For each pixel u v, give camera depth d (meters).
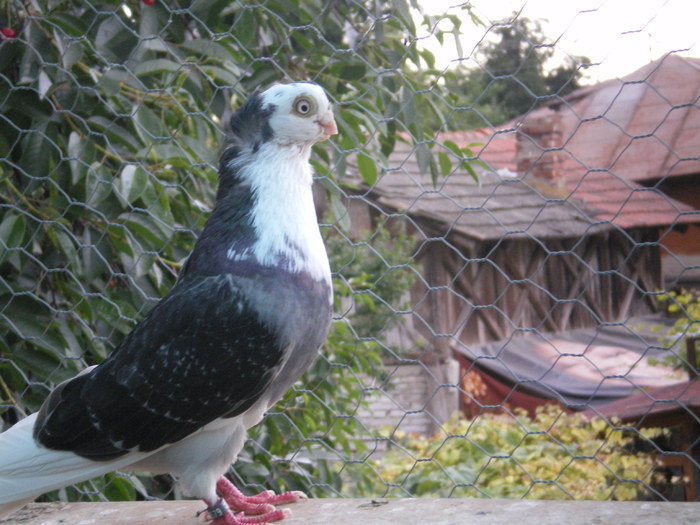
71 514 0.80
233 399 0.71
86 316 1.00
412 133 0.96
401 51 0.97
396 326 2.96
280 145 0.74
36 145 0.96
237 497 0.76
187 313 0.71
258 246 0.72
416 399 2.97
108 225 0.96
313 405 1.03
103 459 0.72
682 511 0.69
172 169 1.02
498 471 1.35
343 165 0.94
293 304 0.72
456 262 2.98
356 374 1.06
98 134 0.95
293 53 1.02
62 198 0.98
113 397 0.71
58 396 0.73
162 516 0.77
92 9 0.97
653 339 2.34
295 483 1.02
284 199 0.73
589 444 1.30
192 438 0.72
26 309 0.97
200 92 0.99
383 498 0.77
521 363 2.79
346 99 0.95
